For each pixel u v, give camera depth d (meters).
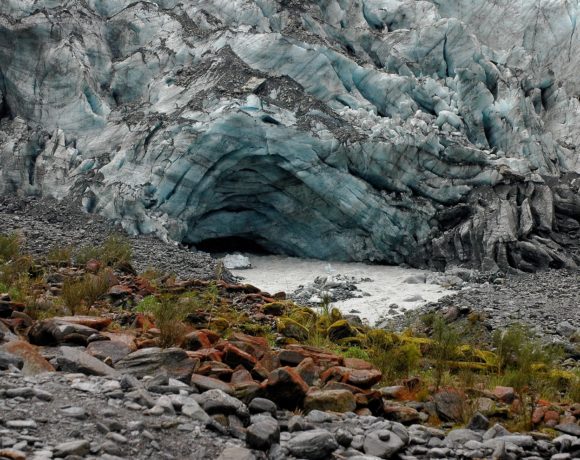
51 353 9.01
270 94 32.97
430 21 41.25
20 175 32.38
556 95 41.25
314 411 8.13
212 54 35.12
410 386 10.97
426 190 32.69
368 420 8.20
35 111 34.50
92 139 33.56
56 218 29.83
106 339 9.55
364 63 36.91
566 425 9.16
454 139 33.88
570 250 31.80
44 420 6.48
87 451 6.07
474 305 22.56
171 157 30.97
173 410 7.18
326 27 39.22
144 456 6.24
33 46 34.88
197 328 13.63
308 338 14.84
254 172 32.19
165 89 34.19
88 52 35.81
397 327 19.94
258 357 10.29
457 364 13.02
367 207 32.19
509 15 45.06
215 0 38.78
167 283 18.31
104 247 22.36
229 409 7.47
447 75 39.31
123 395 7.38
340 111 33.97
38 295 13.62
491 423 9.22
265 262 32.84
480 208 31.64
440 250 31.55
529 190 32.84
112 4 39.00
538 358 13.69
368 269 31.69
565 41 43.81
